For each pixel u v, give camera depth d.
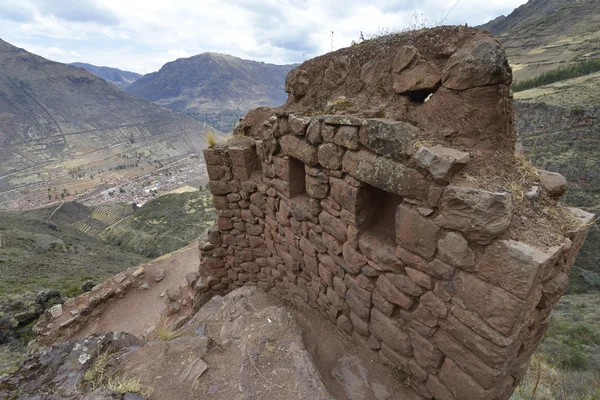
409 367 4.02
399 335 4.01
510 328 2.67
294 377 3.71
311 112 5.14
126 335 4.34
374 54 4.45
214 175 7.18
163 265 12.04
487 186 2.77
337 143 4.07
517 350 3.04
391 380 4.31
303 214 5.35
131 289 10.68
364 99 4.26
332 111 4.48
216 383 3.59
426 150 2.94
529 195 2.95
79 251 35.03
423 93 3.62
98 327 9.34
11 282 17.08
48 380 3.37
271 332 4.47
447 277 3.12
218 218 7.63
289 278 6.64
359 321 4.73
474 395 3.18
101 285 10.67
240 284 8.27
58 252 31.70
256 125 7.09
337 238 4.68
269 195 6.36
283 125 5.28
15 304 13.76
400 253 3.60
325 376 4.58
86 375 3.46
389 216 4.36
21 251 27.05
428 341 3.62
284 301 7.09
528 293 2.54
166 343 4.09
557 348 9.70
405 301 3.74
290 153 5.18
